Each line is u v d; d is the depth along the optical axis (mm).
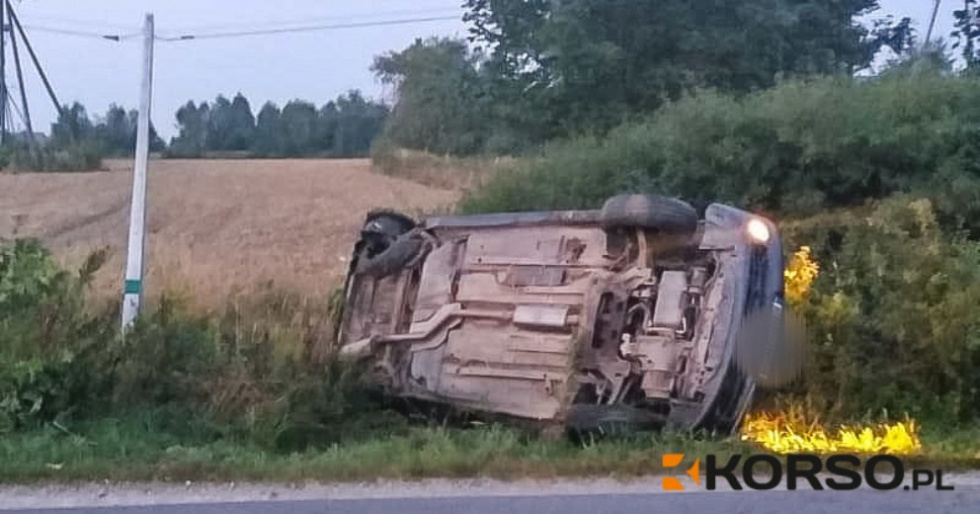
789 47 25141
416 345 11539
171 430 10633
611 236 10461
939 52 23203
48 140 39625
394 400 11641
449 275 11609
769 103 16531
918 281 11617
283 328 12219
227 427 10641
